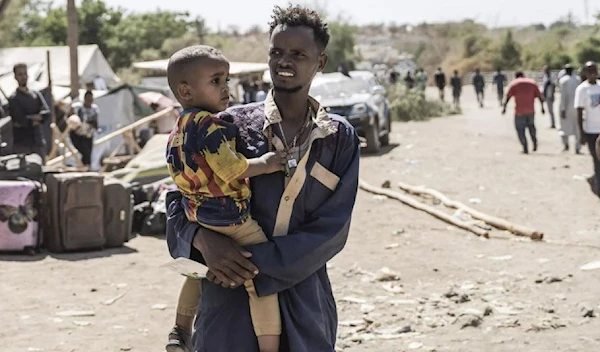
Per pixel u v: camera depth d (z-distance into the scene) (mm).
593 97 12781
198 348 3355
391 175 16031
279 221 3271
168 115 21922
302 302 3311
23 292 7898
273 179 3273
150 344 6441
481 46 82750
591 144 12867
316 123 3311
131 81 47750
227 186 3184
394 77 43031
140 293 7922
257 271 3184
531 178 14898
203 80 3195
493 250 9531
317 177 3312
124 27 66750
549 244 9750
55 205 9711
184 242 3285
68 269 8898
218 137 3154
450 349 6195
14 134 12156
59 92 22594
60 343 6418
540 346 6207
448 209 12414
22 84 12234
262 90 26781
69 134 15492
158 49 67750
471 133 25047
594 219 11172
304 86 3336
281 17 3361
